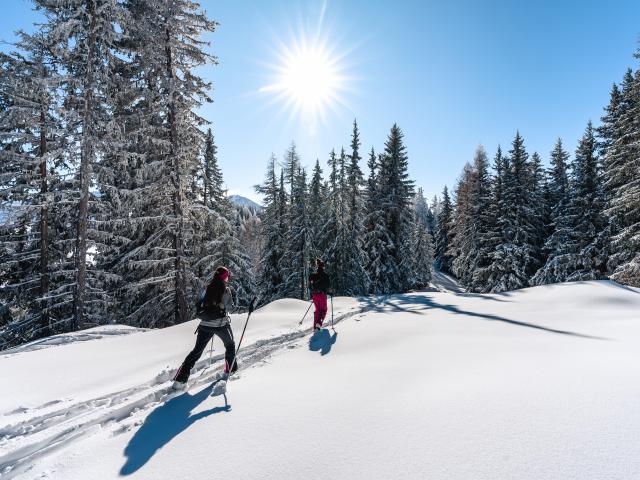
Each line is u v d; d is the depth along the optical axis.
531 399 3.48
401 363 5.24
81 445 3.39
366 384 4.43
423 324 8.28
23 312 18.59
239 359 6.06
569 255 23.83
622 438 2.63
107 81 13.98
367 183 32.28
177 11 15.16
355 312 10.57
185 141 16.50
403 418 3.35
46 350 7.13
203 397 4.43
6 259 16.89
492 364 4.84
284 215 31.64
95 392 4.89
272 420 3.59
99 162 16.12
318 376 4.91
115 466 2.97
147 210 16.91
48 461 3.16
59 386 5.20
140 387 4.99
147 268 16.47
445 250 61.22
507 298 12.13
